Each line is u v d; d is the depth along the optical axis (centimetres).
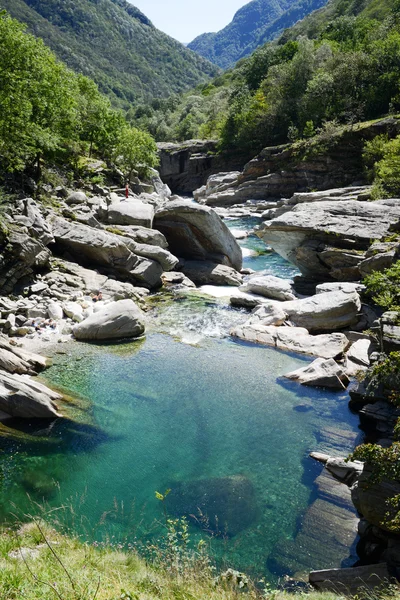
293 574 861
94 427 1352
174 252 3312
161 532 947
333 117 7944
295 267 3438
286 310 2228
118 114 5922
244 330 2105
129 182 5325
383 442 1223
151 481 1127
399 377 1144
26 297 2230
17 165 2900
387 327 1255
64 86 4091
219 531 966
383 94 7575
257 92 10312
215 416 1438
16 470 1145
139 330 2067
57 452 1229
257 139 9288
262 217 5619
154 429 1355
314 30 15962
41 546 700
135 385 1609
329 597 700
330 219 2758
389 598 698
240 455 1244
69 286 2402
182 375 1705
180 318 2309
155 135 14588
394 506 804
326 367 1705
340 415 1460
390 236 2439
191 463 1204
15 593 486
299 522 1002
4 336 1872
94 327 1983
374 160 6034
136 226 3045
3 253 2173
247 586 668
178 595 560
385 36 9131
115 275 2695
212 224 3053
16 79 2872
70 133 3988
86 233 2656
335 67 8512
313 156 6894
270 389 1625
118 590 529
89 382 1611
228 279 2947
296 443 1305
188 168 10244
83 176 4431
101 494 1070
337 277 2612
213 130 11938
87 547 702
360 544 939
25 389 1398
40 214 2570
